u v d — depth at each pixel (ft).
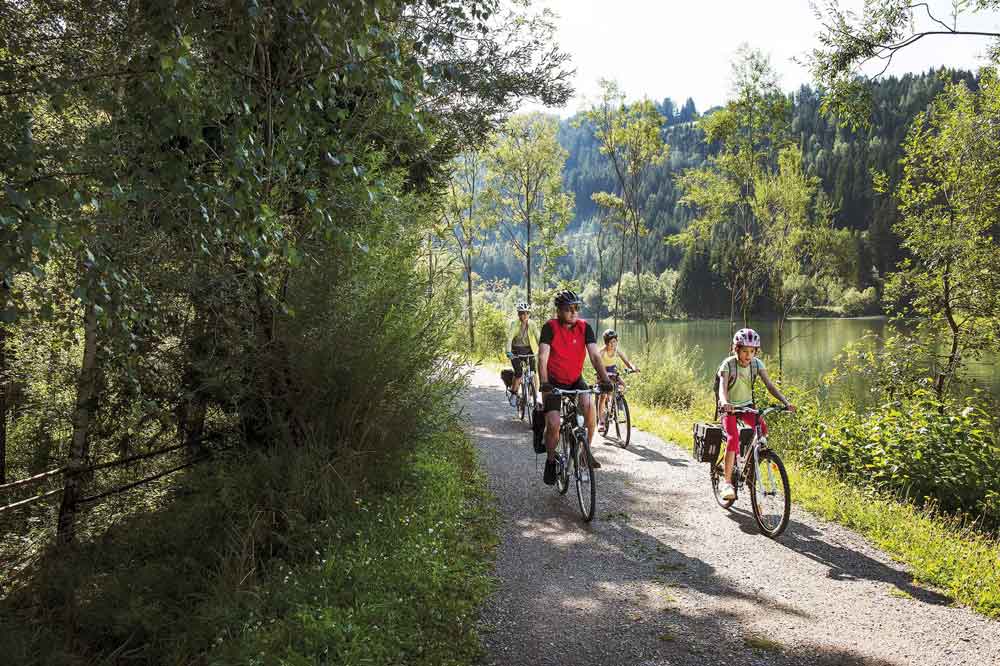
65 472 18.85
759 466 19.67
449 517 19.34
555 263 100.58
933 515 22.29
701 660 11.94
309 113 14.29
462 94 35.22
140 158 11.71
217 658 11.39
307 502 17.04
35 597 14.98
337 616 12.64
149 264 15.14
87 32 13.38
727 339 184.14
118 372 18.24
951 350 43.34
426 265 22.61
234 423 20.07
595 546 18.10
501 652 12.26
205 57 12.75
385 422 19.83
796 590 15.05
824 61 33.27
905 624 13.26
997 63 36.60
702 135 69.41
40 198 8.96
